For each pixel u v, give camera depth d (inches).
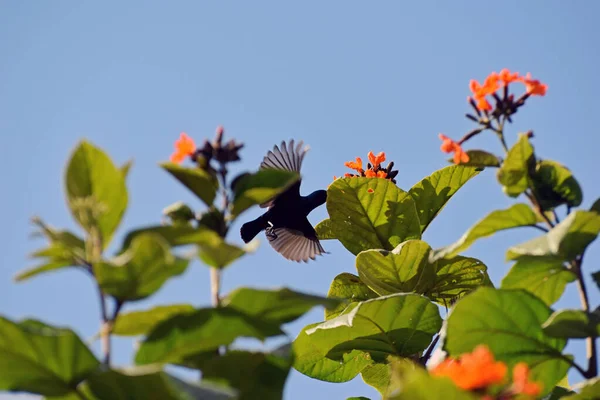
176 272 228.4
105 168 237.0
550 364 287.3
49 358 221.0
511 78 301.1
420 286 391.9
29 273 227.6
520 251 277.9
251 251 229.6
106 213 233.8
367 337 352.2
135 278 226.5
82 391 225.8
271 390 239.6
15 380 224.4
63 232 232.1
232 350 239.5
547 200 293.3
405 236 423.5
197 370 248.4
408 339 351.3
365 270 386.0
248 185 253.6
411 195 434.0
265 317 247.6
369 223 422.6
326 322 344.5
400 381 211.5
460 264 383.9
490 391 217.2
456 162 301.3
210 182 254.4
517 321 286.0
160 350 233.1
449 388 203.0
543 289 300.7
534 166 296.0
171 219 252.2
